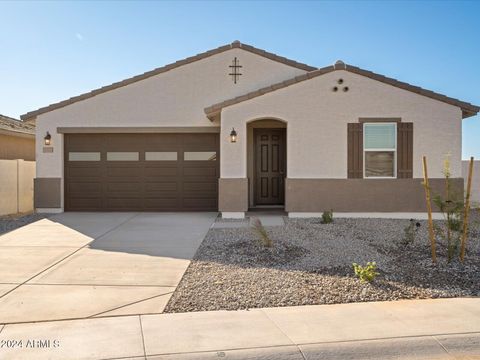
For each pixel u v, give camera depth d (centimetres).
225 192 1311
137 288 633
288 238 973
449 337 470
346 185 1284
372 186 1283
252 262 775
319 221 1218
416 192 1280
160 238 996
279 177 1555
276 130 1552
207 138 1491
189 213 1449
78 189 1498
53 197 1477
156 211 1491
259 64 1501
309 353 438
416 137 1284
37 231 1102
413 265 749
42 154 1482
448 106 1285
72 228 1144
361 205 1282
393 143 1289
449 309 554
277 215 1351
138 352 432
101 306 561
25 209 1619
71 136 1503
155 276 691
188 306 564
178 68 1497
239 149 1306
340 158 1286
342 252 840
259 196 1554
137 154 1498
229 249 874
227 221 1248
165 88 1493
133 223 1223
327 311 548
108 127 1485
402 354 444
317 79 1288
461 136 1282
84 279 676
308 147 1288
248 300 586
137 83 1495
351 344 452
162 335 473
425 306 566
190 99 1493
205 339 462
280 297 597
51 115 1490
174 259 799
